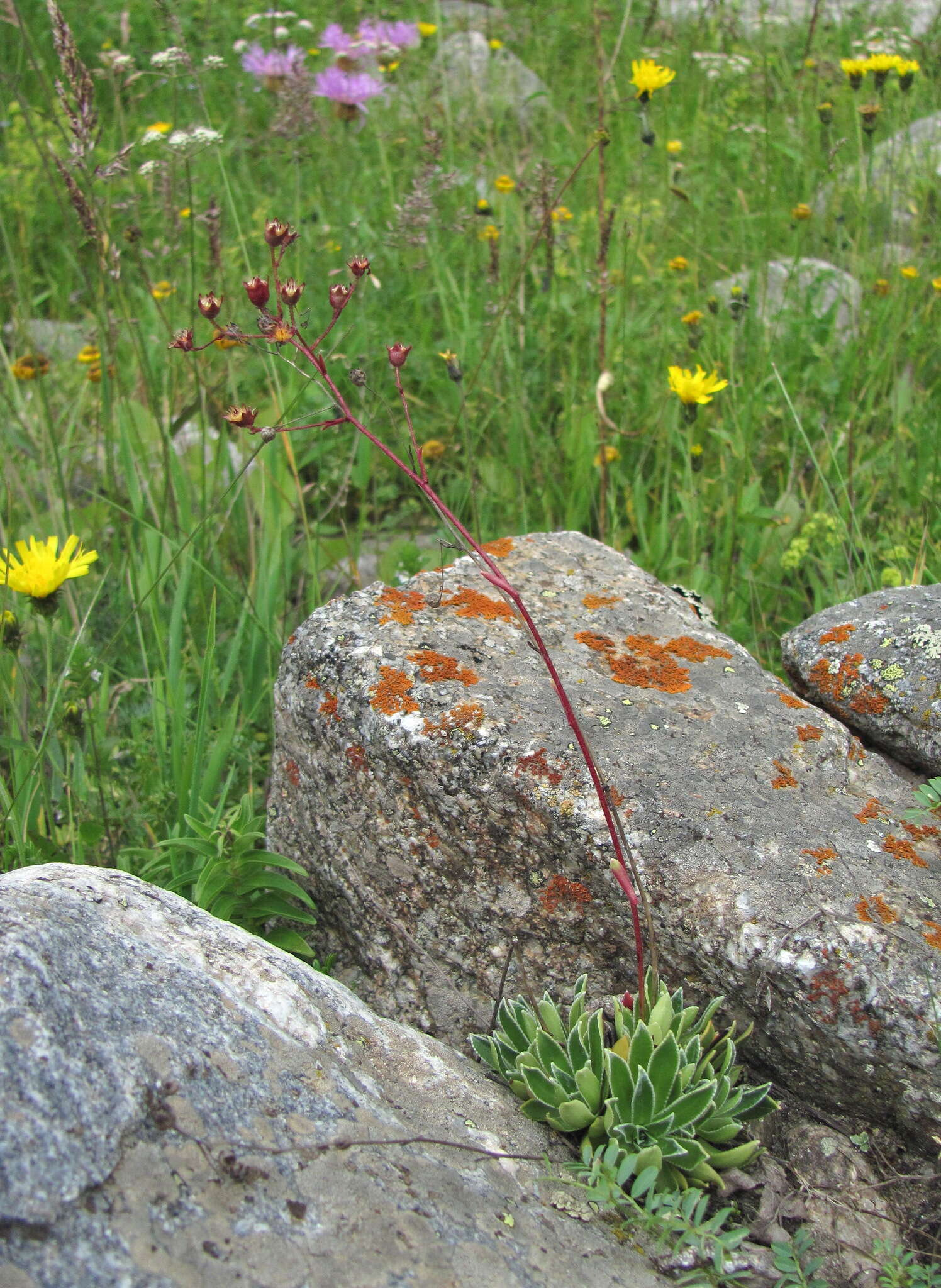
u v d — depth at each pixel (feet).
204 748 8.77
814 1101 6.06
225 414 5.32
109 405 11.39
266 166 19.66
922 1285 5.29
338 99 15.48
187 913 6.08
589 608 8.16
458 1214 4.99
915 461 12.30
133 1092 4.67
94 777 9.12
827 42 22.59
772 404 13.05
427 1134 5.43
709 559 11.57
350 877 7.32
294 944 7.41
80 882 5.84
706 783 6.59
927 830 6.48
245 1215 4.54
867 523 11.53
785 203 17.65
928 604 7.88
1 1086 4.35
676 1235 5.42
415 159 18.80
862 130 14.84
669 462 11.64
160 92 21.45
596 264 14.74
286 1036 5.53
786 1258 5.30
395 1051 5.99
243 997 5.63
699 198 17.07
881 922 5.82
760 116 20.34
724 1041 6.09
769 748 6.93
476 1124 5.71
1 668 8.91
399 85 20.49
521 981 6.77
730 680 7.54
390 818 6.99
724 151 18.75
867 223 14.93
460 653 7.45
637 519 11.94
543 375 13.91
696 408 9.77
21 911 5.26
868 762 7.04
